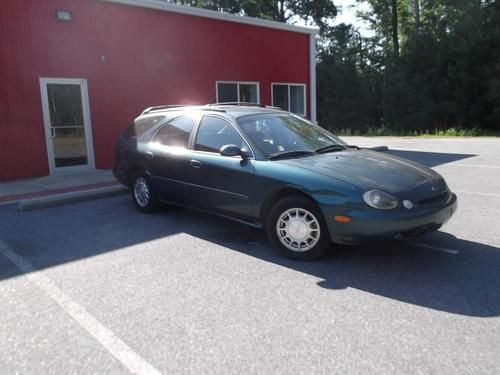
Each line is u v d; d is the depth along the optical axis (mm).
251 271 4203
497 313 3252
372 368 2619
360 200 3982
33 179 9641
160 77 11766
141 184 6570
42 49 9672
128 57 11070
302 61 15562
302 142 5270
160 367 2695
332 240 4203
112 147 11094
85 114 10547
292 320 3229
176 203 5953
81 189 8352
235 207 5008
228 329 3123
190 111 5910
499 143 16062
